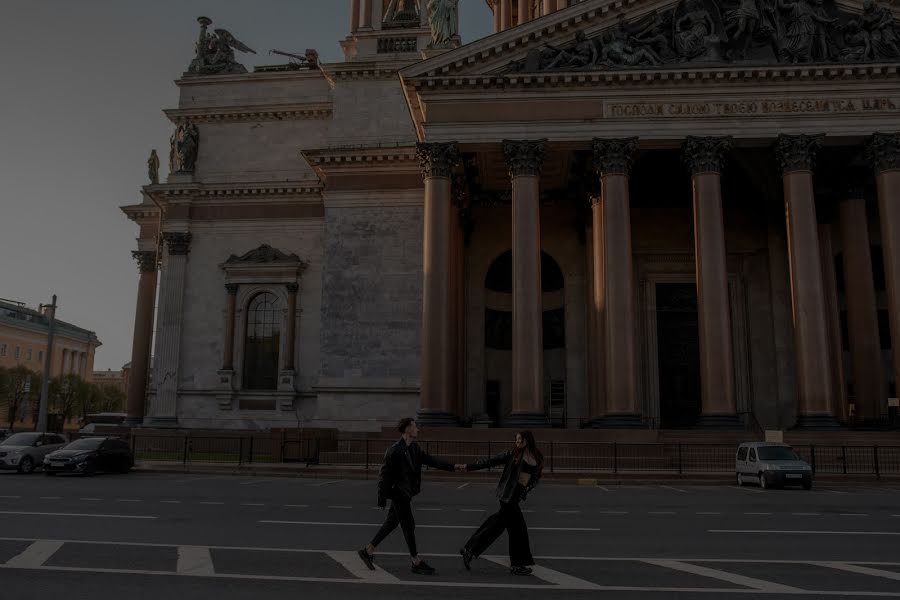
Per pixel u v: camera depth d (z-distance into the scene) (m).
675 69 43.00
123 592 10.43
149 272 70.06
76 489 28.30
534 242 42.88
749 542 15.90
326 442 48.59
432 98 44.72
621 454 38.81
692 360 54.56
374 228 56.28
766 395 52.69
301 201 61.72
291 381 58.50
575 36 44.69
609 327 41.66
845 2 44.00
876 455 35.25
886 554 14.44
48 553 13.55
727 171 53.38
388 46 62.62
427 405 42.44
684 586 11.24
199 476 37.31
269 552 13.95
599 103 43.84
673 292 55.66
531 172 43.50
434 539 16.20
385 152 56.19
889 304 41.50
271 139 64.56
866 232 48.56
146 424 59.22
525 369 41.69
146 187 62.81
